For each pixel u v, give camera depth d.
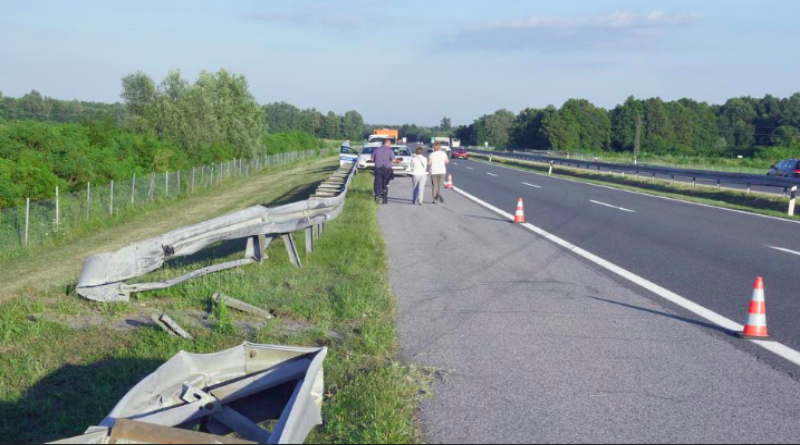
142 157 35.12
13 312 7.95
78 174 26.86
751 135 159.25
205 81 55.97
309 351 4.86
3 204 21.19
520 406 5.46
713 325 7.96
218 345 6.88
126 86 45.53
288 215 11.07
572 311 8.56
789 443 4.80
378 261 11.64
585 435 4.91
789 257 12.93
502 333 7.54
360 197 24.12
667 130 153.38
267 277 9.80
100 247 19.64
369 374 5.98
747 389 5.86
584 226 17.50
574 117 156.50
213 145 46.38
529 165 63.19
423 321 8.04
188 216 26.64
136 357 6.59
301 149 88.31
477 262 12.05
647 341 7.27
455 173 45.31
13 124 26.42
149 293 8.84
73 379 6.32
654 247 14.03
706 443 4.79
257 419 4.84
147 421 4.03
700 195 30.69
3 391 6.09
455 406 5.46
